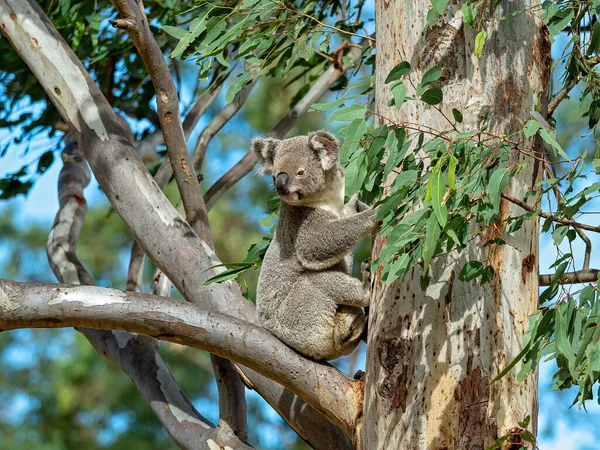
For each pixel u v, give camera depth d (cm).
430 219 629
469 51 770
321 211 972
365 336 938
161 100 985
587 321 639
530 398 727
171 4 1309
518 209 748
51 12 1369
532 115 702
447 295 731
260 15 954
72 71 1048
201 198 1047
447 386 715
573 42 805
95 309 786
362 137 720
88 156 1012
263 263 1000
